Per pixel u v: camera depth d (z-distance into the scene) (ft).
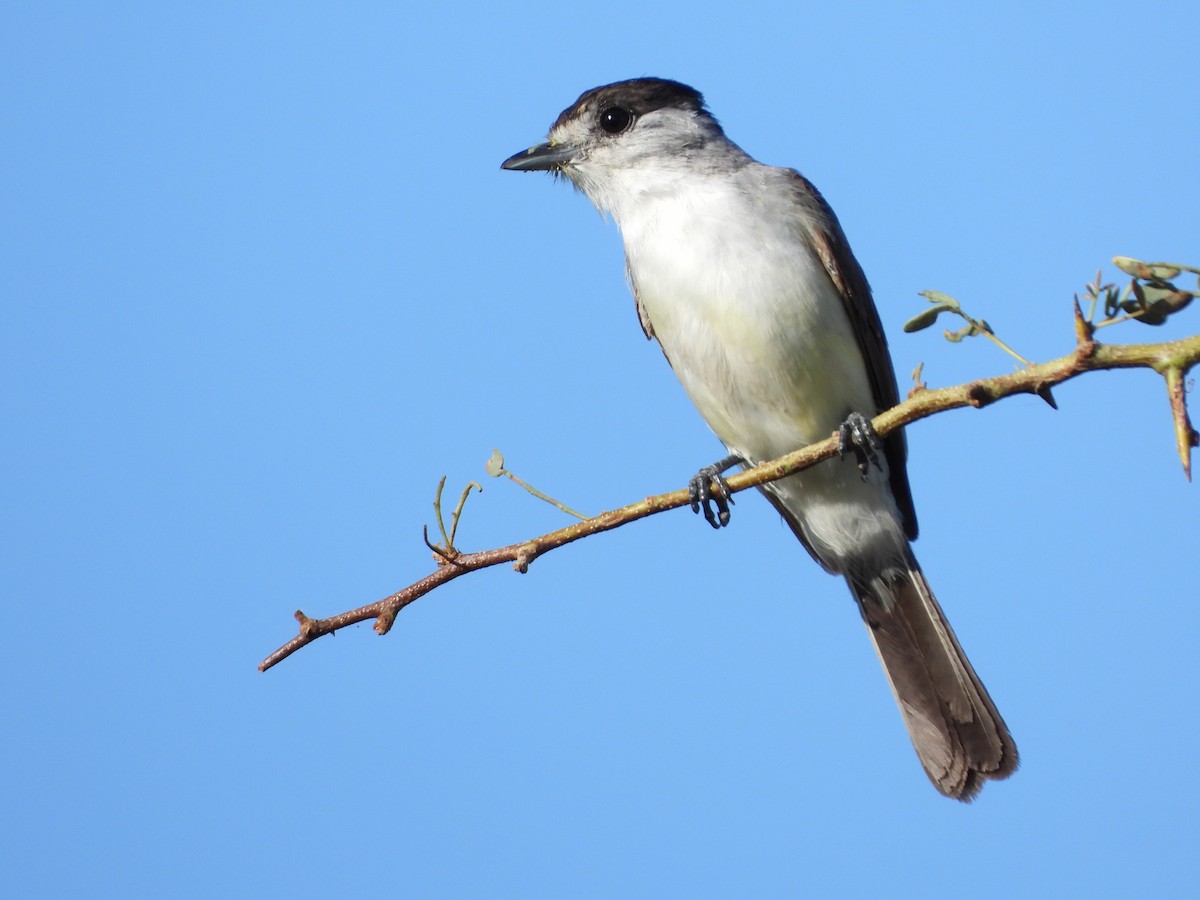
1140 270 20.07
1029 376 21.34
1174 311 20.24
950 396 22.57
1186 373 19.98
